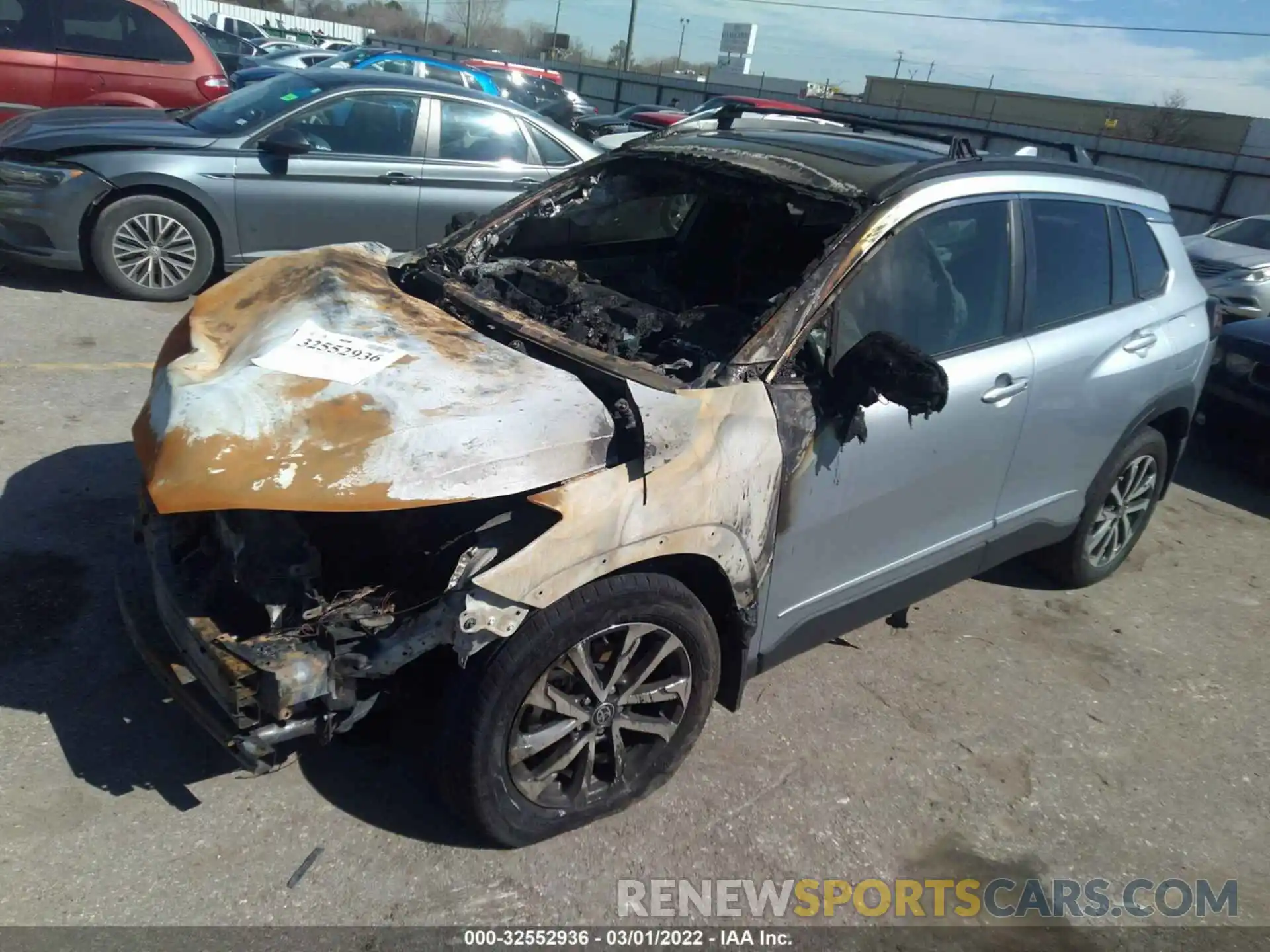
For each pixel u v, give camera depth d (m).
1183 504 5.95
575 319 3.17
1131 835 3.12
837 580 3.18
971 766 3.32
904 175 3.18
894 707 3.57
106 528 3.88
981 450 3.40
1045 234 3.62
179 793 2.74
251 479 2.23
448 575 2.41
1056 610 4.41
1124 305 4.00
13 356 5.43
